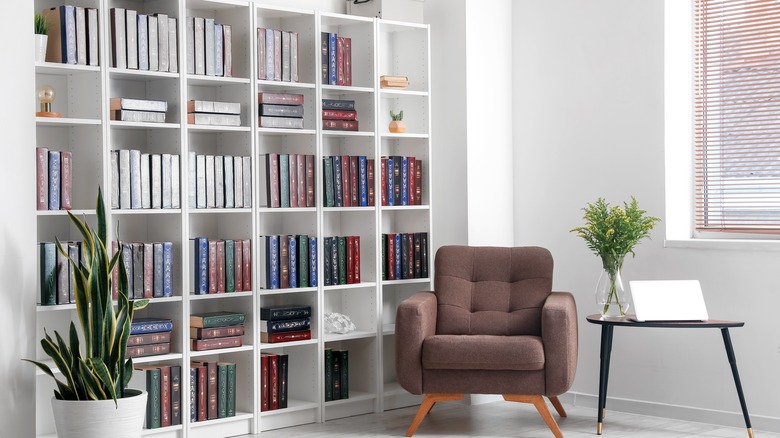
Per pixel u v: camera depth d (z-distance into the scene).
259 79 4.88
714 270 5.00
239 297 4.92
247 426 4.84
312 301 5.12
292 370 5.24
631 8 5.32
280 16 5.17
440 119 5.75
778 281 4.77
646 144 5.27
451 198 5.69
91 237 3.96
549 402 5.60
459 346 4.57
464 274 5.14
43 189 4.09
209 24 4.70
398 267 5.48
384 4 5.42
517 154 5.86
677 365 5.13
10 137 3.94
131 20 4.41
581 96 5.55
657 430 4.84
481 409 5.43
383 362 5.65
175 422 4.52
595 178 5.49
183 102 4.56
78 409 3.80
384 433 4.82
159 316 4.69
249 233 4.84
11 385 3.93
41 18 4.17
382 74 5.74
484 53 5.71
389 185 5.43
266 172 4.97
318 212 5.09
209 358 5.02
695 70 5.35
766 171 5.08
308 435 4.78
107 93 4.30
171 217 4.61
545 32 5.71
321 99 5.11
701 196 5.33
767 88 5.07
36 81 4.35
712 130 5.29
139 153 4.42
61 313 4.42
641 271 5.28
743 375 4.90
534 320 4.95
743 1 5.16
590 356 5.50
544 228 5.72
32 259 4.00
